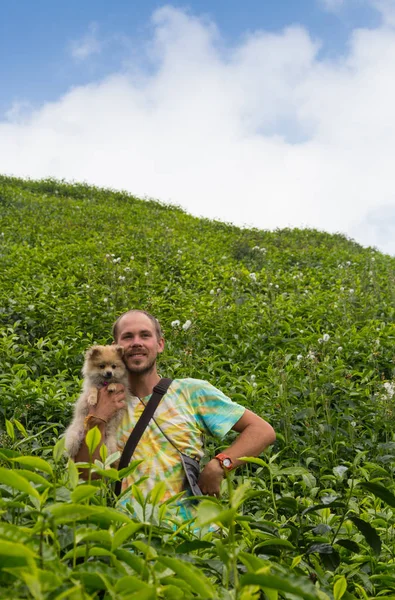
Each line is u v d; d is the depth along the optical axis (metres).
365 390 7.21
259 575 1.53
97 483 2.53
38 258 14.75
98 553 1.75
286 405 6.58
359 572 2.83
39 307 10.25
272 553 2.57
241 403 6.70
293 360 8.94
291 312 11.55
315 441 6.41
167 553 2.04
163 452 3.68
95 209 24.73
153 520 2.34
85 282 13.27
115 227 20.72
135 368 3.97
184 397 3.86
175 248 17.58
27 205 23.55
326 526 2.79
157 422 3.74
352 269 16.58
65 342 9.09
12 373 7.43
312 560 2.88
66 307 10.46
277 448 6.16
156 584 1.64
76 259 15.04
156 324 4.22
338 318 11.46
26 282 12.37
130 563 1.77
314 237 23.48
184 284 14.15
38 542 1.66
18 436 6.02
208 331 10.06
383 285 14.98
